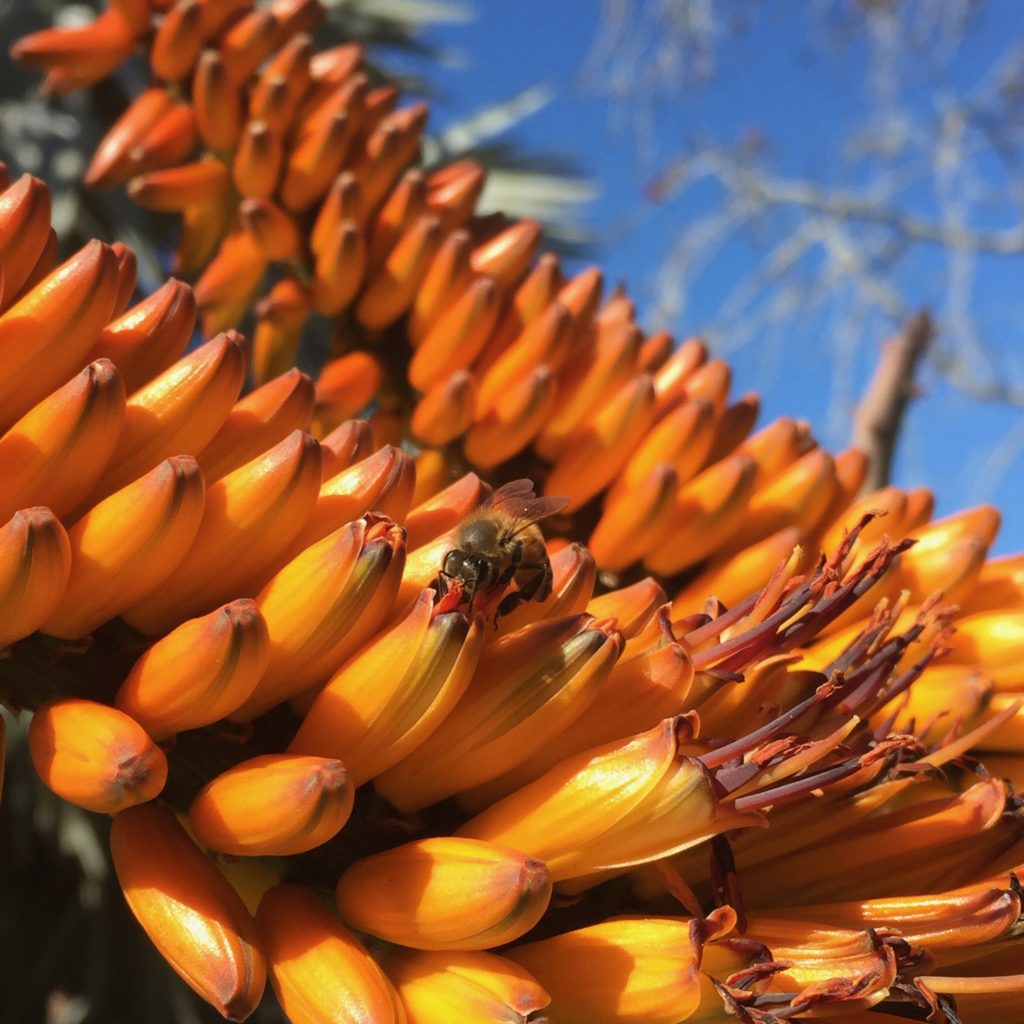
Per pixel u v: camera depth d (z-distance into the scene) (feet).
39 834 1.15
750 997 0.34
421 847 0.35
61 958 1.13
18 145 1.10
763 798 0.36
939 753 0.41
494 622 0.40
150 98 0.70
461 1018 0.33
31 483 0.36
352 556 0.35
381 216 0.67
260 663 0.34
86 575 0.35
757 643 0.40
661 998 0.34
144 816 0.35
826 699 0.41
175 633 0.35
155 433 0.39
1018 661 0.52
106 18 0.74
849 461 0.60
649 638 0.41
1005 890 0.38
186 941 0.33
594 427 0.58
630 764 0.35
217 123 0.69
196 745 0.37
